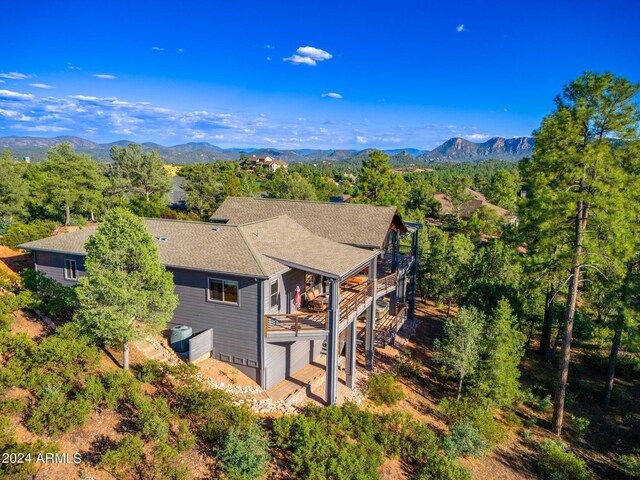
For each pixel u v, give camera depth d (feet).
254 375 55.31
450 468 44.57
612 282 64.95
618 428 63.67
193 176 178.19
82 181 134.00
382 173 243.40
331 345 52.60
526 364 82.28
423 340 85.30
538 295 85.05
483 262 97.25
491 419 56.90
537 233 66.54
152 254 46.73
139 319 47.83
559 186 60.23
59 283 65.41
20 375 39.50
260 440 41.42
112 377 42.45
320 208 85.61
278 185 197.67
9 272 74.18
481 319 62.59
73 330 47.09
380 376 62.59
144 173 185.78
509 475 49.96
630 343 64.80
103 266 44.91
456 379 67.87
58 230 120.06
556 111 59.98
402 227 86.84
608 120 54.80
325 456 40.88
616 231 54.34
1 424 33.37
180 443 38.55
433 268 100.48
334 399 53.26
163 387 47.34
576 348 91.81
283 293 60.34
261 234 65.10
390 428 50.96
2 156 131.03
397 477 44.27
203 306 57.11
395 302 83.30
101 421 39.40
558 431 60.95
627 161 56.13
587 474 50.19
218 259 56.18
